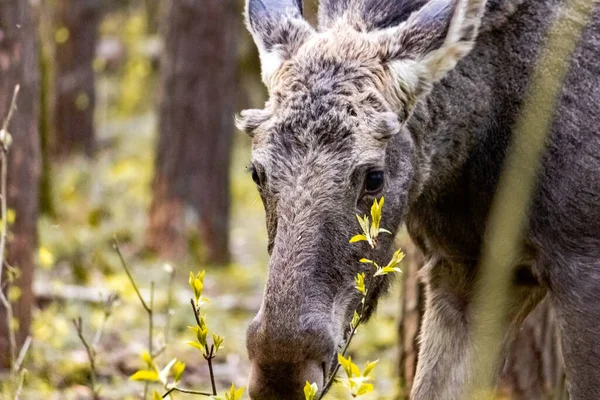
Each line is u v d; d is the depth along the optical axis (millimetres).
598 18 10008
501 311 9633
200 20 26297
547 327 13102
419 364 10883
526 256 10211
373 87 8773
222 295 21375
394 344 17016
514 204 8672
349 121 8484
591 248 9828
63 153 36938
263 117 8656
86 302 17906
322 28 10062
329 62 8898
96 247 22688
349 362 7445
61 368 14344
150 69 44906
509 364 13359
